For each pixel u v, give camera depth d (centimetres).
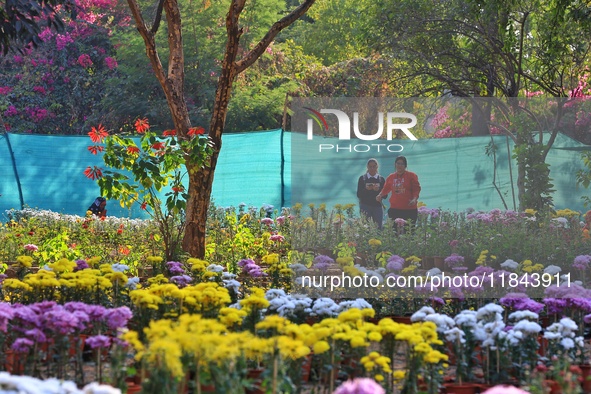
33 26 983
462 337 629
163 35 2712
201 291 696
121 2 3069
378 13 1698
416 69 1762
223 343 484
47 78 2956
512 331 615
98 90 2955
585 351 743
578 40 1553
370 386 411
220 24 2786
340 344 584
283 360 514
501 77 1714
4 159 1866
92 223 1552
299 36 3381
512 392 400
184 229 1252
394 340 589
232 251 1264
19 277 944
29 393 406
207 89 2672
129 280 805
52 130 2948
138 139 1709
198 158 1092
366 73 2111
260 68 2836
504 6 1479
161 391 470
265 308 692
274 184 1797
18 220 1734
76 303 613
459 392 590
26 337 603
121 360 534
